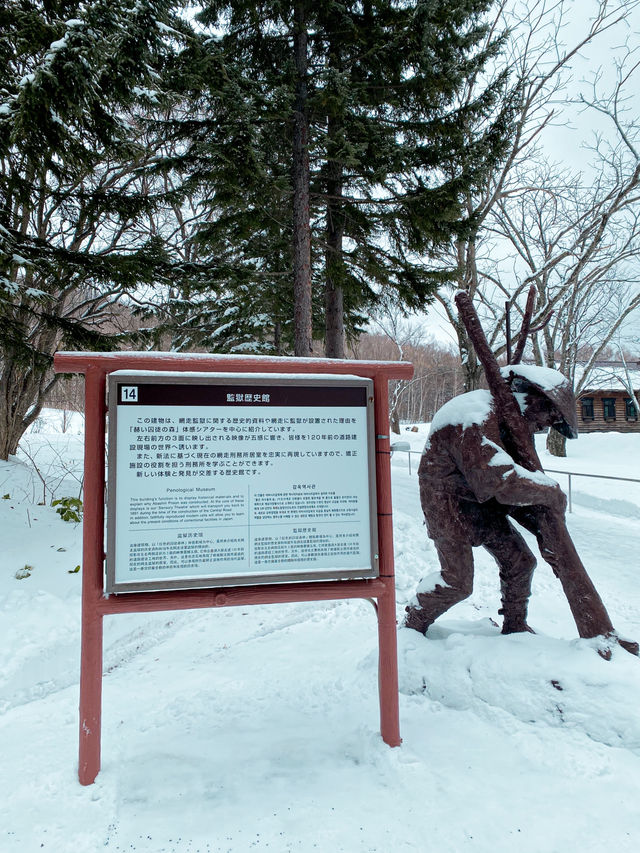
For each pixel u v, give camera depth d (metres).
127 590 2.49
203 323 14.80
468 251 15.93
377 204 9.30
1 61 5.57
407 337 31.16
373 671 3.53
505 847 2.09
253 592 2.63
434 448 3.57
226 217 9.57
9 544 6.19
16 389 10.42
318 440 2.81
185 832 2.20
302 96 8.72
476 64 9.01
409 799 2.37
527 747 2.68
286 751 2.77
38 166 5.92
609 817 2.23
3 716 3.27
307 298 8.68
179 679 3.70
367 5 8.80
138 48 5.77
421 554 6.69
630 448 18.03
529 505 3.38
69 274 7.16
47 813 2.30
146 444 2.59
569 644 3.20
